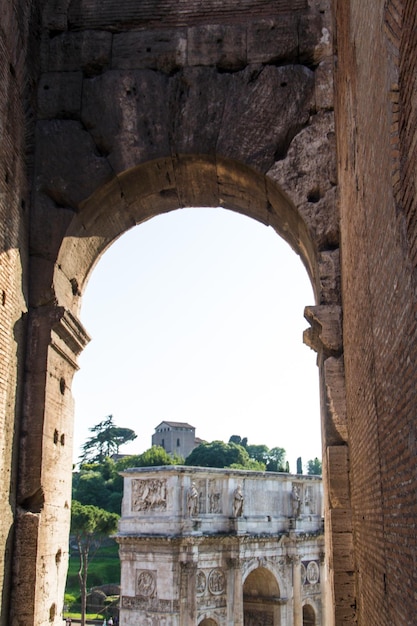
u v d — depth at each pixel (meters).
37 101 15.16
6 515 12.66
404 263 6.53
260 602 52.69
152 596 44.62
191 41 15.32
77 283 16.08
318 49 15.02
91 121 15.09
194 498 45.66
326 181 14.38
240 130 14.80
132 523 46.62
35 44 15.11
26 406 13.63
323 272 13.95
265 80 14.97
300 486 55.91
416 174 5.82
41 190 14.69
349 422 12.84
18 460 13.38
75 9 15.74
